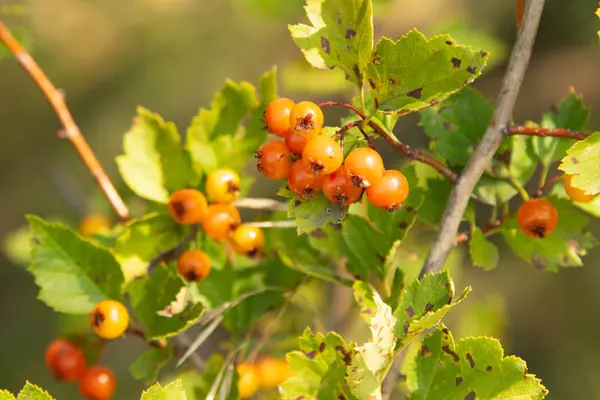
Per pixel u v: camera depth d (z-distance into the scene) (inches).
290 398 19.7
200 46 76.3
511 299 53.4
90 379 22.2
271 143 19.6
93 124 73.5
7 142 72.3
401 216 20.5
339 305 24.1
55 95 22.0
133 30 81.0
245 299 21.4
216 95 21.1
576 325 51.2
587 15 70.1
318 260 21.0
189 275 20.8
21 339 56.0
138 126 21.1
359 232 20.7
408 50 19.2
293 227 21.2
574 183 19.5
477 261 20.5
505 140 20.9
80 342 22.5
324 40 19.5
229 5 77.6
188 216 20.7
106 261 20.9
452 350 19.6
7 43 21.9
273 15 29.2
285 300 21.4
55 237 21.0
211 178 20.9
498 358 19.4
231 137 21.2
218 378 20.8
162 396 19.6
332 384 19.7
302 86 26.6
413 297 19.5
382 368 19.3
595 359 50.3
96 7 84.2
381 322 19.3
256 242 20.9
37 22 82.2
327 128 19.5
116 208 22.0
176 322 20.6
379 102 19.5
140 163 21.1
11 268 61.4
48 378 52.4
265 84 21.0
